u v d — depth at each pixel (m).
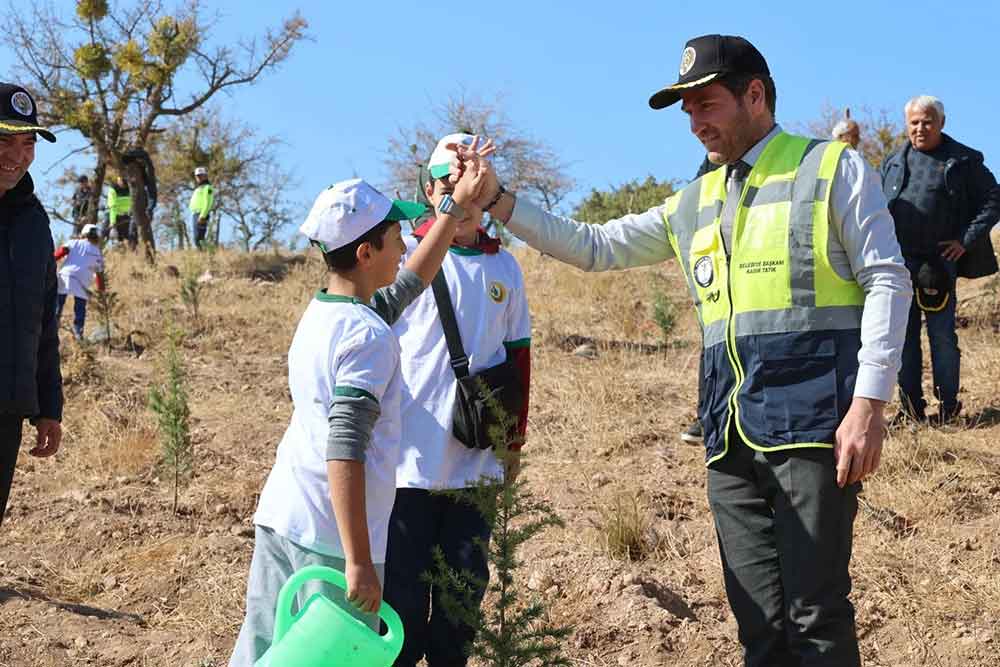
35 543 5.94
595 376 8.55
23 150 4.08
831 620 3.32
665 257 3.90
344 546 2.93
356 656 2.88
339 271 3.16
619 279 12.50
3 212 4.17
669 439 7.35
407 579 3.74
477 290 3.93
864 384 3.25
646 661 4.56
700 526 5.94
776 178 3.42
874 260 3.29
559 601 5.03
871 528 5.69
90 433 7.75
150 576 5.50
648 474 6.74
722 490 3.56
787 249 3.36
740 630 3.58
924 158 7.25
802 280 3.35
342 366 3.00
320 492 3.05
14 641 4.64
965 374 8.34
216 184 30.56
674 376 8.84
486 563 3.83
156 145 29.50
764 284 3.39
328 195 3.13
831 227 3.35
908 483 6.15
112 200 19.52
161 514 6.35
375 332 3.03
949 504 5.89
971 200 7.21
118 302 12.20
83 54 19.88
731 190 3.54
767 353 3.37
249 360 10.12
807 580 3.31
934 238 7.23
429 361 3.86
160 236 29.84
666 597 5.08
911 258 7.27
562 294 12.11
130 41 20.14
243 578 5.41
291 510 3.06
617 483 6.57
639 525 5.75
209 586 5.35
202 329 11.23
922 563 5.30
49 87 20.34
